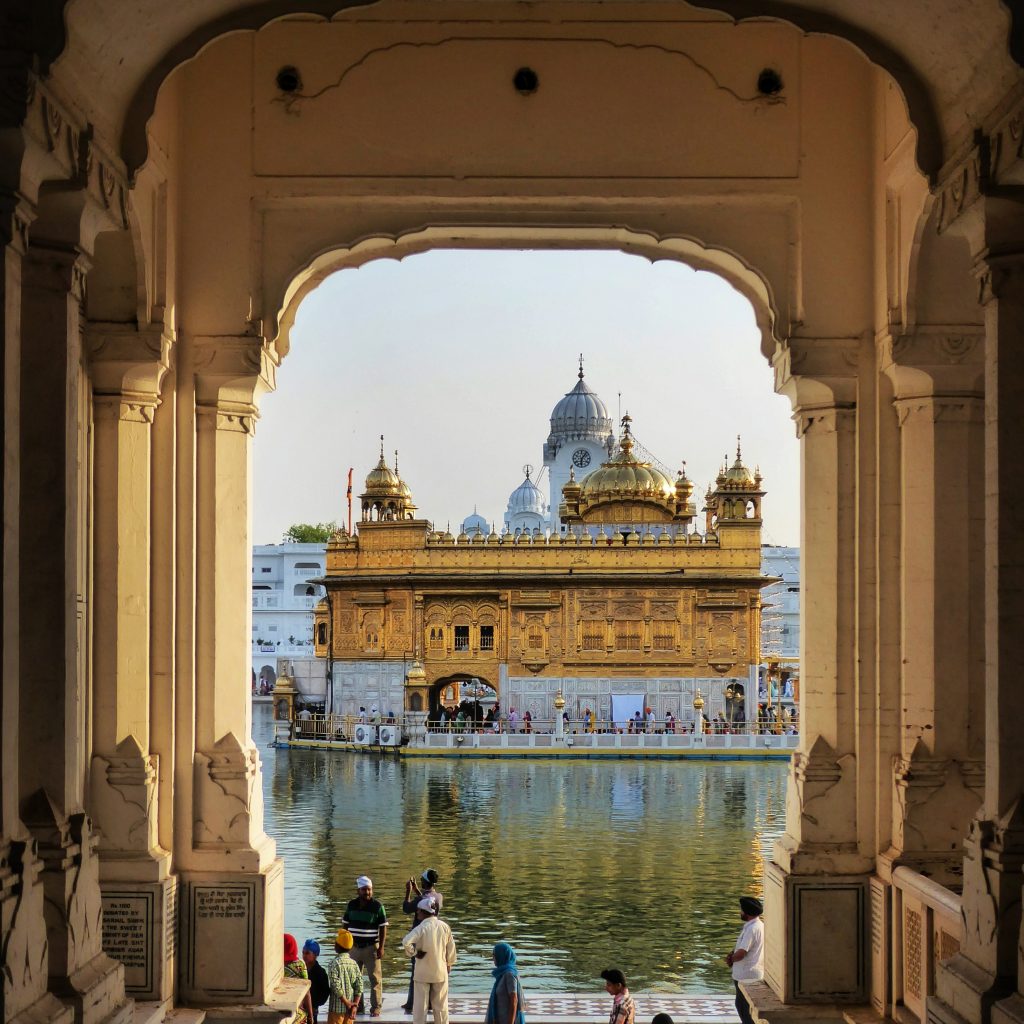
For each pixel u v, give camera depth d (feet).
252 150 27.48
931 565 26.91
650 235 27.91
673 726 157.38
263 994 27.07
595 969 45.01
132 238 25.32
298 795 108.88
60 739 20.04
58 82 19.12
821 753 27.86
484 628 165.58
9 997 17.28
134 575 26.48
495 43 27.35
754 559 163.43
